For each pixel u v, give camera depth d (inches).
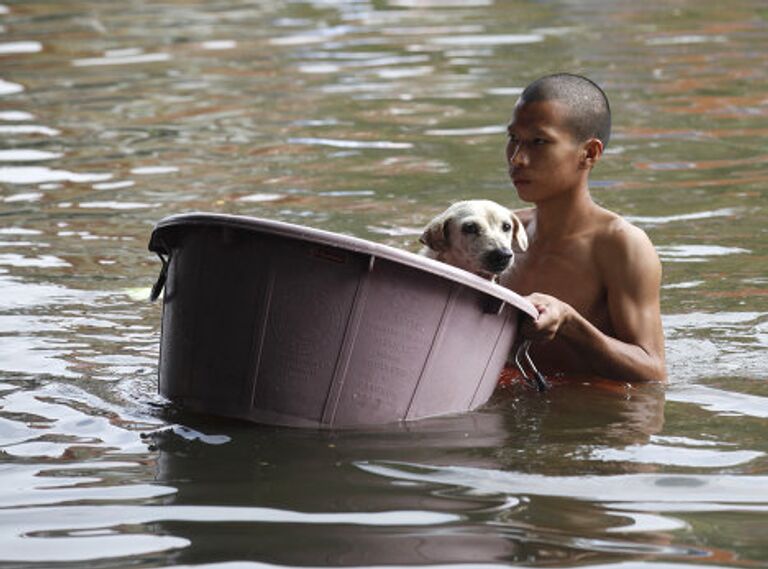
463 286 347.3
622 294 412.8
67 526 287.3
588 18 1283.2
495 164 705.6
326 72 1010.7
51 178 695.1
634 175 684.7
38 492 308.8
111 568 264.1
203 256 349.7
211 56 1097.4
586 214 423.5
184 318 358.9
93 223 605.9
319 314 339.0
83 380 401.4
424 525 285.7
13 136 802.2
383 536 279.0
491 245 412.5
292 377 345.7
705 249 555.5
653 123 812.0
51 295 500.1
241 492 307.0
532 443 345.1
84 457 334.0
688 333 457.7
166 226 355.9
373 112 855.7
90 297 498.6
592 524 287.0
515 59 1050.7
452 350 355.6
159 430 354.0
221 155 743.1
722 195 640.4
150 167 716.7
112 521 289.9
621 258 413.7
